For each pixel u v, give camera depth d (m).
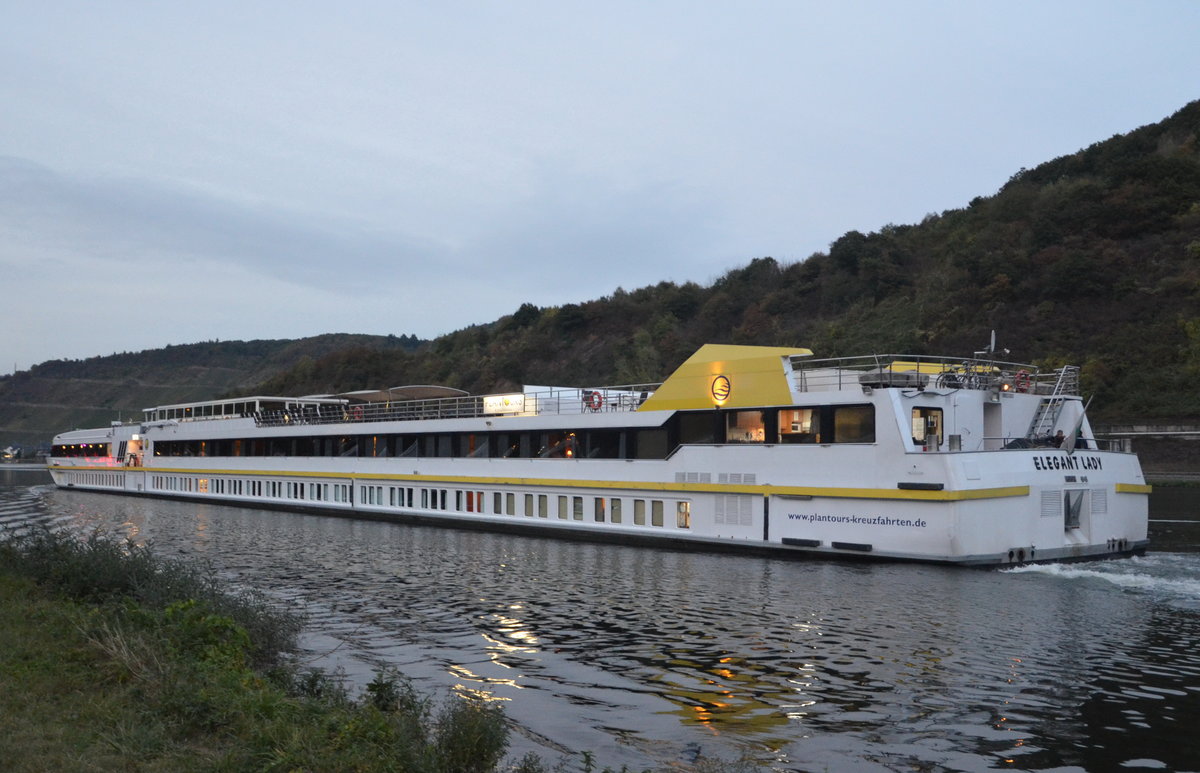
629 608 24.41
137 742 10.77
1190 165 109.19
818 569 30.16
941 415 32.00
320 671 16.61
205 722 11.67
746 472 34.84
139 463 79.44
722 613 23.48
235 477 67.12
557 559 34.34
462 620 23.20
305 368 159.50
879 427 30.84
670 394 37.81
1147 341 86.62
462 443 48.59
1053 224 108.75
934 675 17.42
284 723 11.57
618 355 129.00
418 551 37.41
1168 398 78.56
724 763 12.86
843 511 31.81
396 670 16.36
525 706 15.91
